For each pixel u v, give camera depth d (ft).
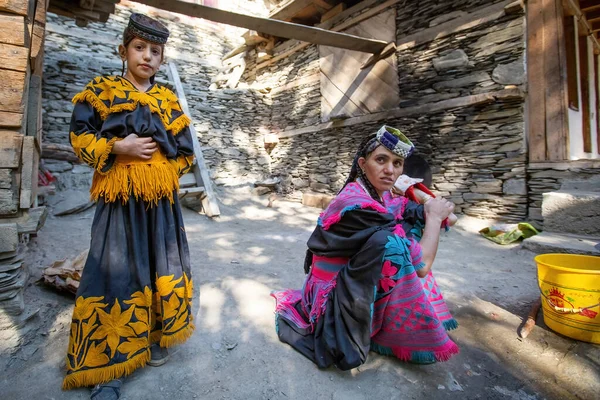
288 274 9.35
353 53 20.66
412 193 5.97
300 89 24.54
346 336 4.92
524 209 14.16
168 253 5.10
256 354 5.45
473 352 5.73
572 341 5.95
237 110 25.21
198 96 23.21
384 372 5.13
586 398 4.64
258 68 28.04
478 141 15.42
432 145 17.04
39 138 8.69
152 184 4.76
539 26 13.62
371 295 4.72
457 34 15.89
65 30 21.71
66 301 6.67
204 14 14.10
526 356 5.60
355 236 4.98
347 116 20.80
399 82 18.29
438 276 9.43
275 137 26.13
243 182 25.13
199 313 6.72
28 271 6.95
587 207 11.66
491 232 13.92
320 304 5.41
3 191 4.86
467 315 7.07
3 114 4.80
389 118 18.76
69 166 16.44
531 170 14.01
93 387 4.52
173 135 5.15
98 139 4.41
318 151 23.26
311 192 23.76
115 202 4.75
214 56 30.19
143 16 4.84
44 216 5.47
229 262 10.34
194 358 5.32
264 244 12.97
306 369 5.14
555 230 12.44
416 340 5.08
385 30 18.74
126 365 4.54
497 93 14.42
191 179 18.37
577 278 5.74
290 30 15.58
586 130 19.72
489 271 9.92
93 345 4.44
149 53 4.92
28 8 5.25
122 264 4.66
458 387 4.86
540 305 7.10
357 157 5.55
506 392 4.77
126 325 4.61
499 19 14.55
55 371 4.88
